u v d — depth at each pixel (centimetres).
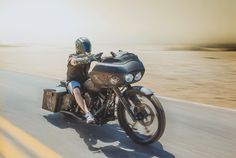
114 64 477
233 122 604
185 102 762
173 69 1583
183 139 520
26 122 613
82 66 552
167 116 646
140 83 1159
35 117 648
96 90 516
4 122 614
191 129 568
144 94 469
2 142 507
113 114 529
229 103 812
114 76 472
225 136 532
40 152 466
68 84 559
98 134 546
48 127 582
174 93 954
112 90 503
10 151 470
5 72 1467
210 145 495
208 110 688
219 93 945
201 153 466
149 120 529
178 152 470
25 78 1231
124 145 498
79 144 500
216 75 1345
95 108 534
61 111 602
